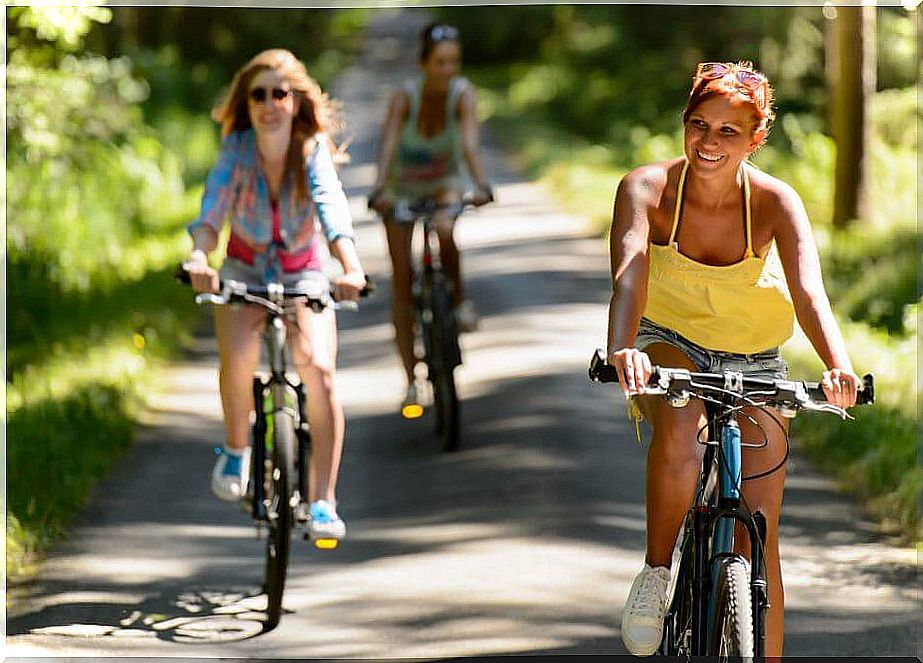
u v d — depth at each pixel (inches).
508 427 955.3
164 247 1683.1
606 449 897.5
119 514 781.9
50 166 1430.9
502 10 5152.6
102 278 1359.5
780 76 2815.0
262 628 622.2
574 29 4389.8
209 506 808.3
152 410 1008.2
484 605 643.5
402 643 601.6
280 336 629.6
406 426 985.5
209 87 3193.9
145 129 2218.3
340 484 865.5
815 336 452.8
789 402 433.1
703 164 459.8
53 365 1027.9
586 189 2245.3
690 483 470.3
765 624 461.4
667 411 470.6
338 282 607.8
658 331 490.6
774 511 473.7
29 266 1219.9
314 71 4308.6
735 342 485.1
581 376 1088.2
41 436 841.5
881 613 628.4
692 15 3385.8
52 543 726.5
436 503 811.4
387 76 4650.6
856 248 1540.4
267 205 639.1
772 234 473.1
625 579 676.7
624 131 3181.6
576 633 606.9
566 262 1622.8
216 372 1148.5
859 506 781.3
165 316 1300.4
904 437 845.8
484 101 4259.4
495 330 1268.5
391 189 950.4
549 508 783.7
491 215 2059.5
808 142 2207.2
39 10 1102.4
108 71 1605.6
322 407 636.7
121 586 672.4
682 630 465.1
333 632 616.7
